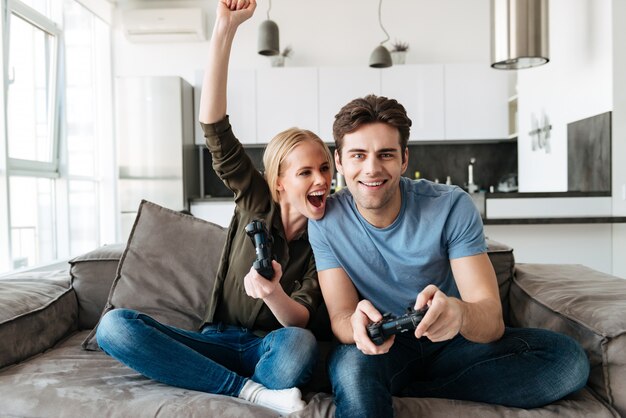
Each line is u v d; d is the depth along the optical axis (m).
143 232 1.70
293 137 1.39
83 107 4.81
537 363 1.11
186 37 5.31
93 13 4.91
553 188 4.12
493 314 1.12
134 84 4.83
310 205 1.34
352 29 5.43
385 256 1.27
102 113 5.17
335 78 5.11
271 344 1.23
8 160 3.22
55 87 4.04
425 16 5.41
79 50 4.73
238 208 1.53
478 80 5.06
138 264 1.65
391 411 1.04
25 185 3.76
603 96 3.35
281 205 1.47
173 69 5.44
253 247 1.42
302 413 1.09
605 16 3.29
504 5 3.36
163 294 1.62
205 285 1.63
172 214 1.74
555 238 3.38
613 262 3.35
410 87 5.09
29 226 3.81
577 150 3.70
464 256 1.23
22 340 1.44
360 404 1.02
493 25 3.46
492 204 3.42
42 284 1.74
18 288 1.65
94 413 1.10
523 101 4.77
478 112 5.07
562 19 3.88
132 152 4.84
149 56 5.43
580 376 1.10
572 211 3.36
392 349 1.25
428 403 1.13
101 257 1.80
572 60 3.75
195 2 5.42
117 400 1.13
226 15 1.42
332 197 1.37
